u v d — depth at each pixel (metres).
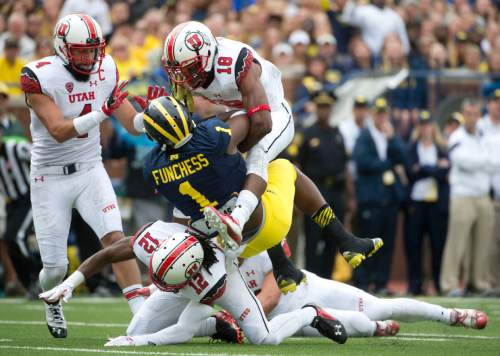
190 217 21.06
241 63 21.97
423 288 45.09
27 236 39.59
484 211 42.41
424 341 22.95
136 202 42.31
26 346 21.38
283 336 21.42
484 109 48.22
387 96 48.78
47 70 24.45
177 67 21.69
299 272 22.67
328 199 41.09
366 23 52.56
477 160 42.03
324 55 48.81
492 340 23.39
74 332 26.11
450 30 55.50
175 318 21.81
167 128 20.08
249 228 21.45
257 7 52.84
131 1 54.09
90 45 24.12
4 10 50.09
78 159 25.05
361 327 22.69
